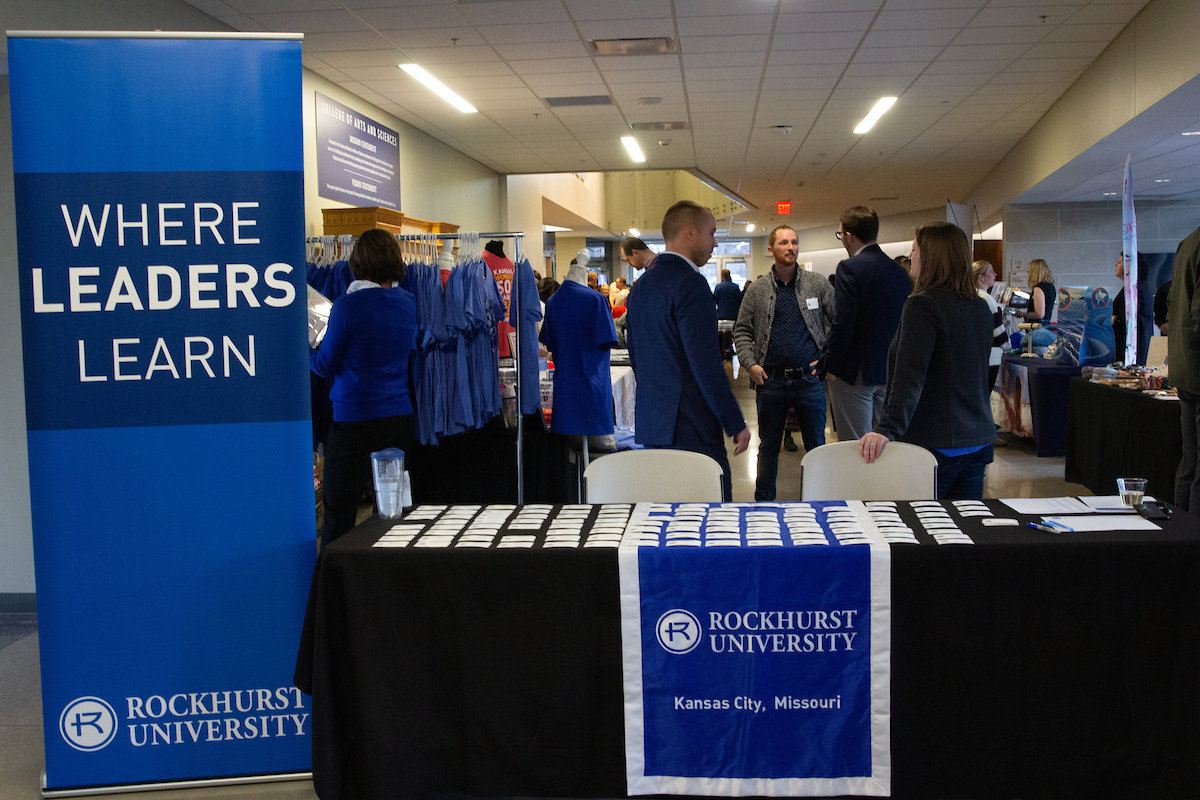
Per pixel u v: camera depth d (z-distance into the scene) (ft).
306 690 6.62
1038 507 7.16
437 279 13.57
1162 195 35.81
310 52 20.47
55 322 7.03
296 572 7.32
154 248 7.07
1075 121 25.32
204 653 7.32
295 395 7.25
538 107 26.78
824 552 6.22
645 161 38.27
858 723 6.33
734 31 19.54
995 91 26.02
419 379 13.80
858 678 6.31
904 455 8.54
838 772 6.39
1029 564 6.09
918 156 38.34
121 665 7.27
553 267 51.11
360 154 25.07
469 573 6.42
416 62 21.53
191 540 7.25
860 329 12.13
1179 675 6.03
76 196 6.99
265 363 7.22
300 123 7.20
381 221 21.44
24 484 12.82
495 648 6.49
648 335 9.73
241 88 7.09
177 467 7.19
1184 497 12.05
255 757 7.43
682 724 6.44
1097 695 6.15
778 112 28.32
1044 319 26.08
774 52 21.27
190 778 7.39
